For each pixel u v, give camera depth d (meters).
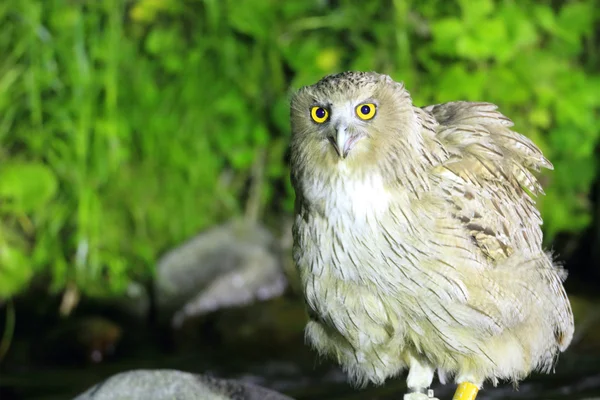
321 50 13.31
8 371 11.07
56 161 12.95
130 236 13.15
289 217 13.69
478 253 6.98
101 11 13.11
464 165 7.13
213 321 12.22
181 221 13.47
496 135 7.53
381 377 7.59
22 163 12.90
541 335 7.36
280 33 13.45
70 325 11.91
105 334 11.67
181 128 13.52
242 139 13.52
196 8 13.48
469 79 12.45
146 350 11.66
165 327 12.37
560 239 13.33
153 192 13.40
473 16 12.32
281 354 11.24
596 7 13.22
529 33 12.30
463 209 6.97
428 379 7.46
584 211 13.20
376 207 6.80
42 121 13.09
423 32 12.98
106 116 12.92
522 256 7.21
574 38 12.75
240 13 13.36
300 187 7.04
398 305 6.98
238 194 13.82
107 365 11.23
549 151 12.96
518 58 12.71
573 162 13.02
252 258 12.87
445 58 12.82
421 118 7.16
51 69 12.95
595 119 12.92
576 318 11.52
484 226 7.02
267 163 13.68
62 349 11.51
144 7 13.20
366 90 6.79
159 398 7.71
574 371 10.05
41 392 10.48
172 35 13.41
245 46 13.56
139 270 12.96
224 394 7.75
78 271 12.61
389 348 7.30
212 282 12.56
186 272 12.68
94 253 12.68
